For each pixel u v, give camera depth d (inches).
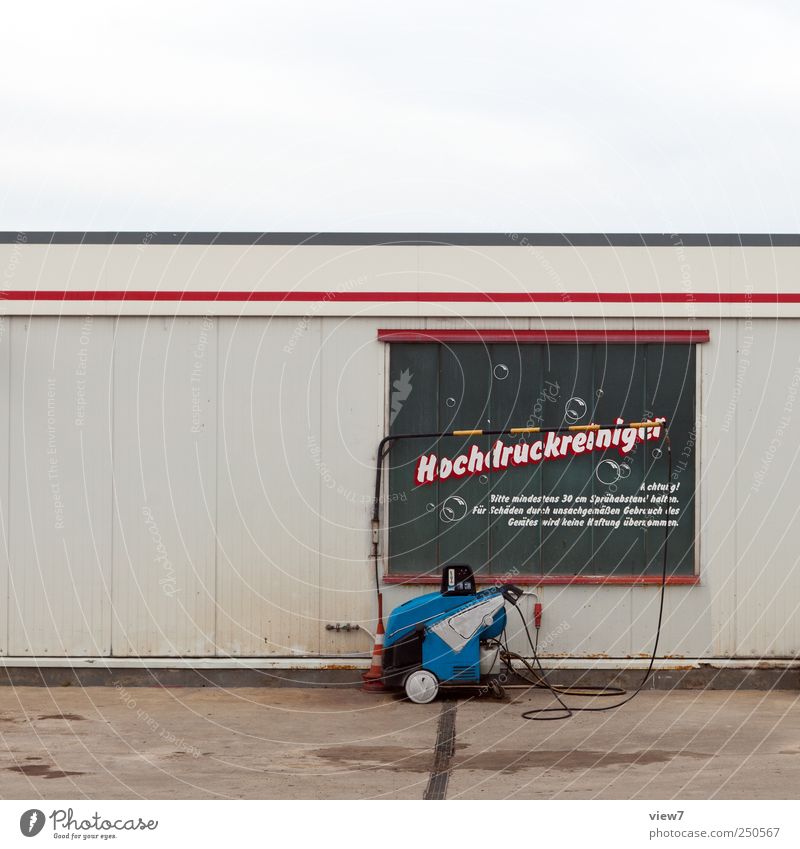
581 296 412.5
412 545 412.8
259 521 413.4
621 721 354.6
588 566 412.2
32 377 416.2
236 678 412.8
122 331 415.8
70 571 415.8
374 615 411.2
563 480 412.8
